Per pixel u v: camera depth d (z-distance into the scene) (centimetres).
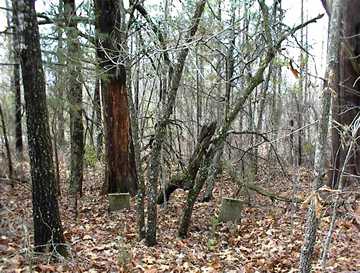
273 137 1661
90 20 1184
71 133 1335
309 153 1614
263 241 838
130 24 906
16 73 1341
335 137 923
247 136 1678
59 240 668
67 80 1051
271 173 1495
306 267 429
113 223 1009
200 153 909
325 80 414
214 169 1248
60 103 1041
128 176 1428
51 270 603
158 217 1082
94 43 1123
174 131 1609
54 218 663
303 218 973
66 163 1816
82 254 720
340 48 1004
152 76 1080
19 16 614
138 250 778
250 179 1245
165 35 915
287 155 1739
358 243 738
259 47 1195
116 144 1412
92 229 952
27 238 638
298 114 1742
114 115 1401
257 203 1180
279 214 1041
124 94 1388
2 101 1494
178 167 1295
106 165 1427
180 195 1363
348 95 990
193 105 1811
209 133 901
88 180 1689
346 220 818
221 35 930
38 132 643
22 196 1250
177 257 747
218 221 991
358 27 1007
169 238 881
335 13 405
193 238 888
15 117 1502
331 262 654
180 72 807
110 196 1142
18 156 1538
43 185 653
